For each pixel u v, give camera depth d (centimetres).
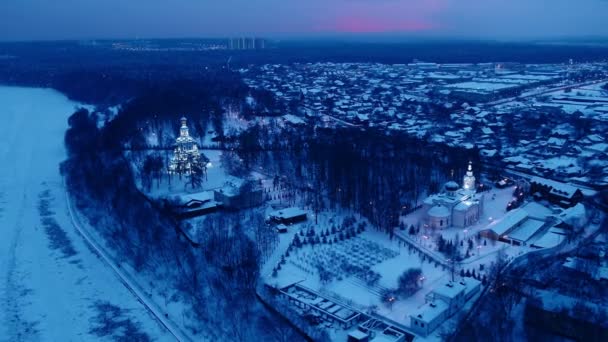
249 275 19275
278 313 17262
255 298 18538
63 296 19825
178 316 18100
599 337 14825
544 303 16250
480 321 16275
